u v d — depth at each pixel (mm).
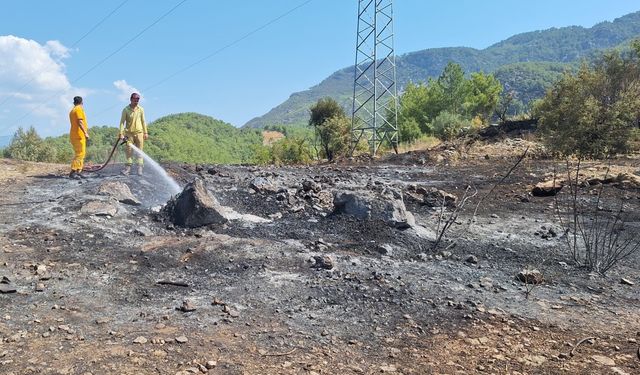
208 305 4531
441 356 3758
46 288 4672
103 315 4195
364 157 19547
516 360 3703
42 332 3785
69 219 6770
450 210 9078
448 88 50656
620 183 10883
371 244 6566
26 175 10305
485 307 4793
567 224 8156
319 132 31906
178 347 3658
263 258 5832
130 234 6512
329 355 3699
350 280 5316
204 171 11266
